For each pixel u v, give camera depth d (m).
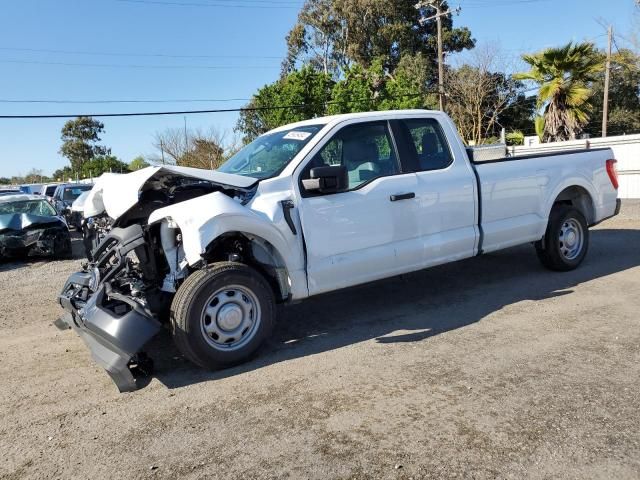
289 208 4.77
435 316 5.61
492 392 3.78
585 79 27.06
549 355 4.41
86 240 5.64
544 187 6.67
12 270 11.23
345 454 3.10
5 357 5.14
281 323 5.65
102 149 82.06
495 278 7.05
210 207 4.28
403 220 5.41
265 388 4.06
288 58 47.31
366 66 43.19
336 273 5.02
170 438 3.40
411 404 3.67
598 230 10.86
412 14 43.28
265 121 33.25
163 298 4.55
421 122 5.85
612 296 5.98
